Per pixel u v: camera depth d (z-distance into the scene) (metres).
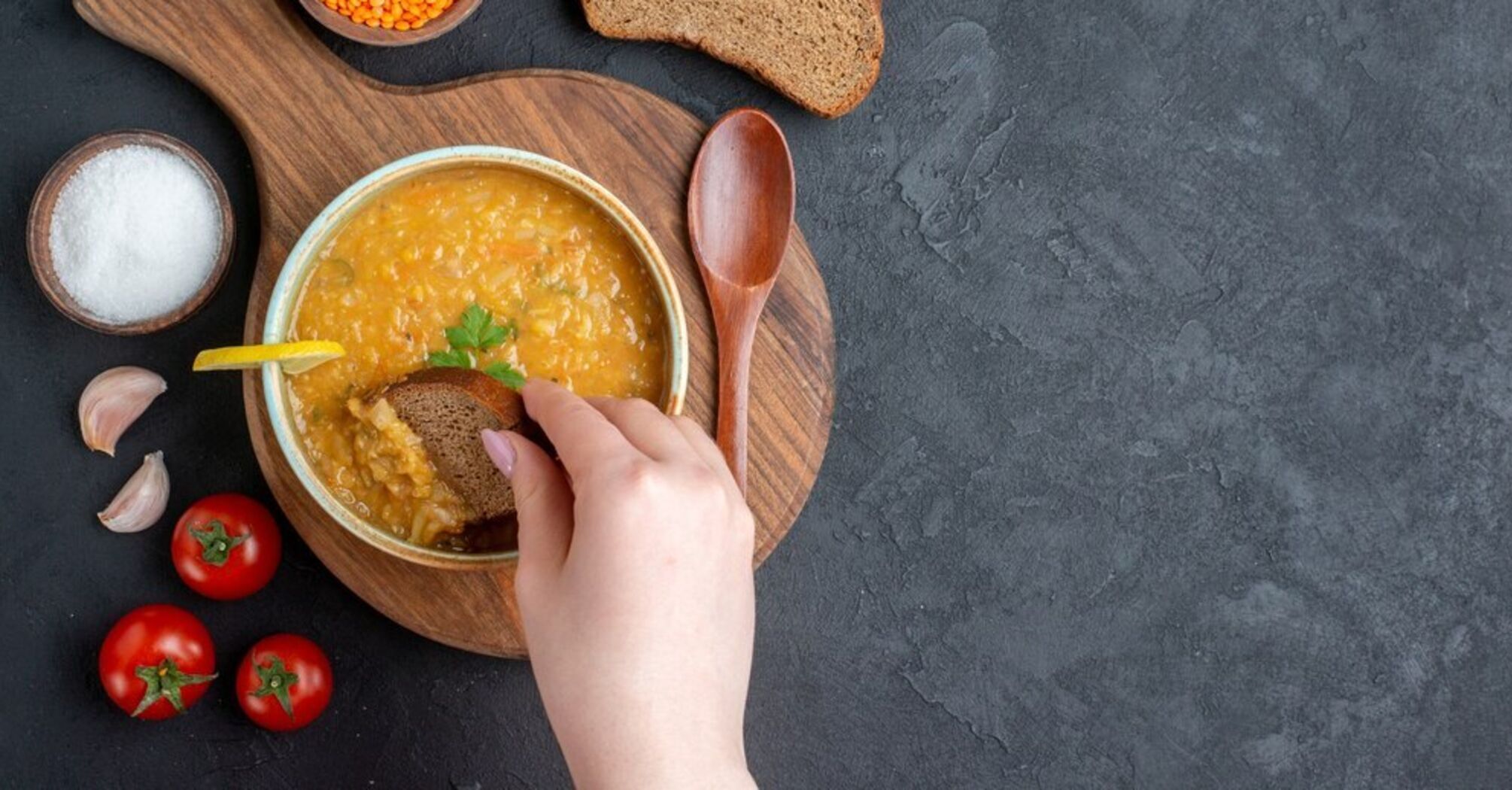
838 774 0.93
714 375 0.89
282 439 0.82
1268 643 0.94
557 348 0.85
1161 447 0.94
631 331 0.86
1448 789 0.95
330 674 0.89
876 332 0.93
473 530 0.85
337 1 0.86
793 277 0.89
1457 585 0.95
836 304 0.93
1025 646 0.94
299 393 0.84
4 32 0.89
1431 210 0.95
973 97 0.93
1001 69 0.93
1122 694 0.94
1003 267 0.93
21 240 0.90
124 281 0.88
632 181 0.88
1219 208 0.94
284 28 0.87
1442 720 0.95
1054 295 0.94
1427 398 0.95
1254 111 0.94
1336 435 0.95
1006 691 0.93
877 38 0.89
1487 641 0.95
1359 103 0.95
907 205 0.93
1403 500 0.95
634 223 0.84
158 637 0.87
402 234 0.84
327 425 0.84
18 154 0.89
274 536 0.88
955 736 0.93
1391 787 0.95
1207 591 0.94
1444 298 0.95
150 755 0.90
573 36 0.91
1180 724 0.94
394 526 0.84
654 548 0.71
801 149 0.92
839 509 0.93
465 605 0.87
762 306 0.88
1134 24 0.94
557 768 0.91
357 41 0.87
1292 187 0.95
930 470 0.93
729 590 0.73
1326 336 0.95
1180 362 0.94
